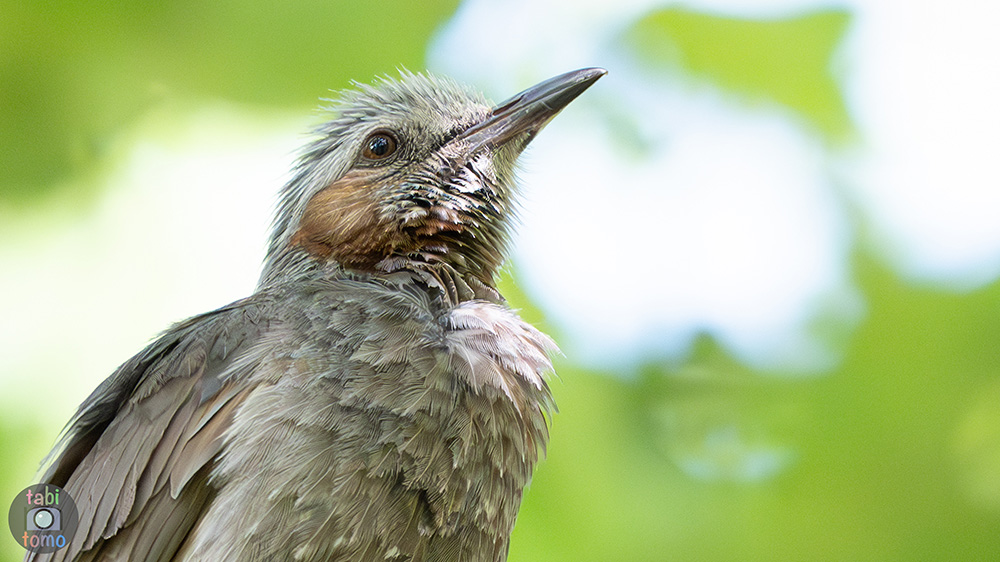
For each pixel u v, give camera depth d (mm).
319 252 9641
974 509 11094
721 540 11141
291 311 8258
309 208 9852
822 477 11328
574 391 11312
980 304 11391
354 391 7699
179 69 11250
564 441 11109
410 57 11562
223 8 11219
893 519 11195
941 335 11445
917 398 11391
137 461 8023
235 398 7922
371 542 7531
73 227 11180
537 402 8805
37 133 11055
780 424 11617
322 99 11109
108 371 11000
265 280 10023
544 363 8914
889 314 11594
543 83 10414
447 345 8195
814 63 12211
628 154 12547
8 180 11039
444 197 9672
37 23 10906
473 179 9898
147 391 8203
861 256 11875
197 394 8047
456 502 7840
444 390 7918
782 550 11156
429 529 7734
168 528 7848
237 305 8609
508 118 10211
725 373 11750
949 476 11203
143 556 7883
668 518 11141
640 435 11445
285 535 7398
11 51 10906
